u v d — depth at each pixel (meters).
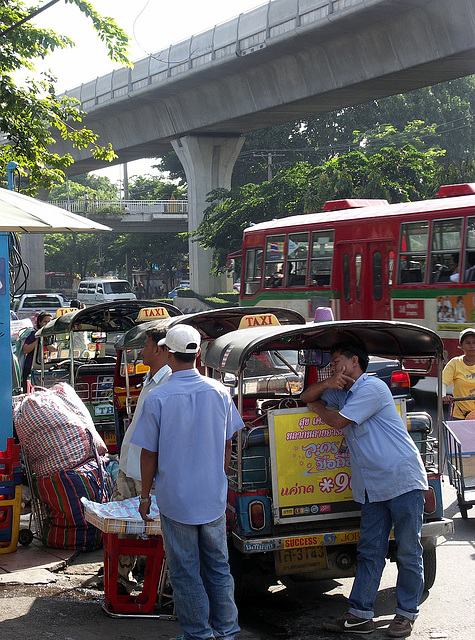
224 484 4.41
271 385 6.84
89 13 15.13
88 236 88.25
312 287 16.31
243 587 5.60
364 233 14.99
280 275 17.47
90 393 9.51
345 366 4.97
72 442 6.52
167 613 5.10
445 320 13.18
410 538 4.82
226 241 35.72
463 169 27.23
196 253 40.47
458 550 6.48
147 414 4.32
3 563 6.13
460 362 8.16
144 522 4.87
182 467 4.28
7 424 7.00
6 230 5.94
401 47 22.67
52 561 6.16
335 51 25.23
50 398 6.65
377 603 5.46
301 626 5.06
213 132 38.09
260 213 34.44
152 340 5.45
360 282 15.14
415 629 4.91
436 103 54.94
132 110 39.66
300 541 4.97
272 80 29.22
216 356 5.37
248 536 4.98
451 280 13.05
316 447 5.08
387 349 5.93
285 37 24.81
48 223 5.78
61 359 10.77
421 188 29.66
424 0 20.44
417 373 6.21
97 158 17.97
